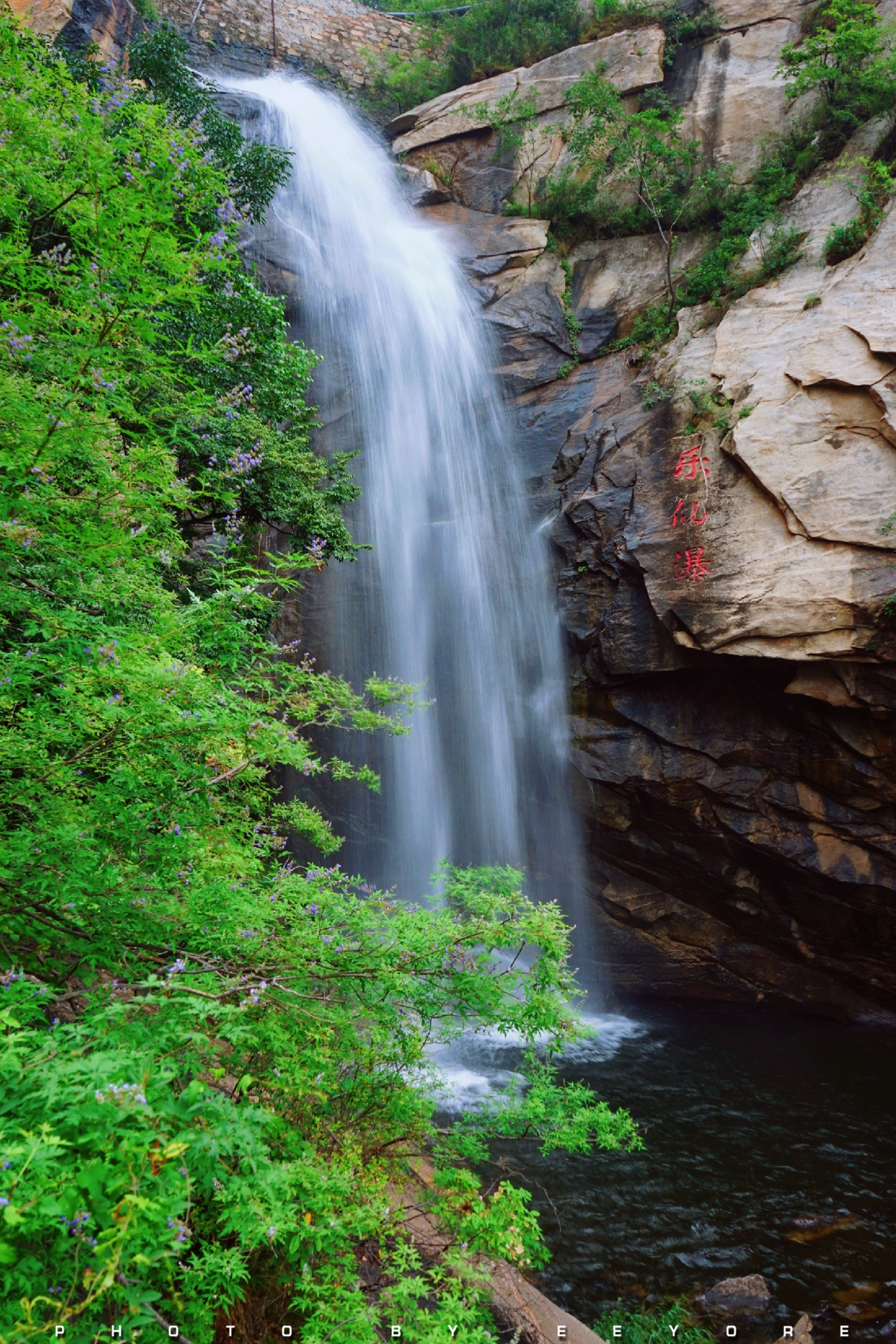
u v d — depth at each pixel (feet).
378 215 61.98
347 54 70.95
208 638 11.83
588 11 64.18
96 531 10.09
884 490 35.88
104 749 9.79
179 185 10.27
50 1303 5.66
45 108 9.74
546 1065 14.05
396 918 11.79
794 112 53.11
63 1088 5.98
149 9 58.13
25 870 9.56
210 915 10.48
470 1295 9.22
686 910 44.62
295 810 17.03
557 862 46.55
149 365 10.62
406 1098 11.52
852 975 41.27
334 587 51.78
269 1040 9.80
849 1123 29.48
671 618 39.75
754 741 40.63
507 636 48.75
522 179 61.41
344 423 55.26
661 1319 18.13
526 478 50.93
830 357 38.93
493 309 56.49
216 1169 7.00
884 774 37.32
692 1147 27.12
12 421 9.14
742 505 39.14
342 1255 8.98
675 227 55.31
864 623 34.94
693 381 43.37
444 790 49.06
